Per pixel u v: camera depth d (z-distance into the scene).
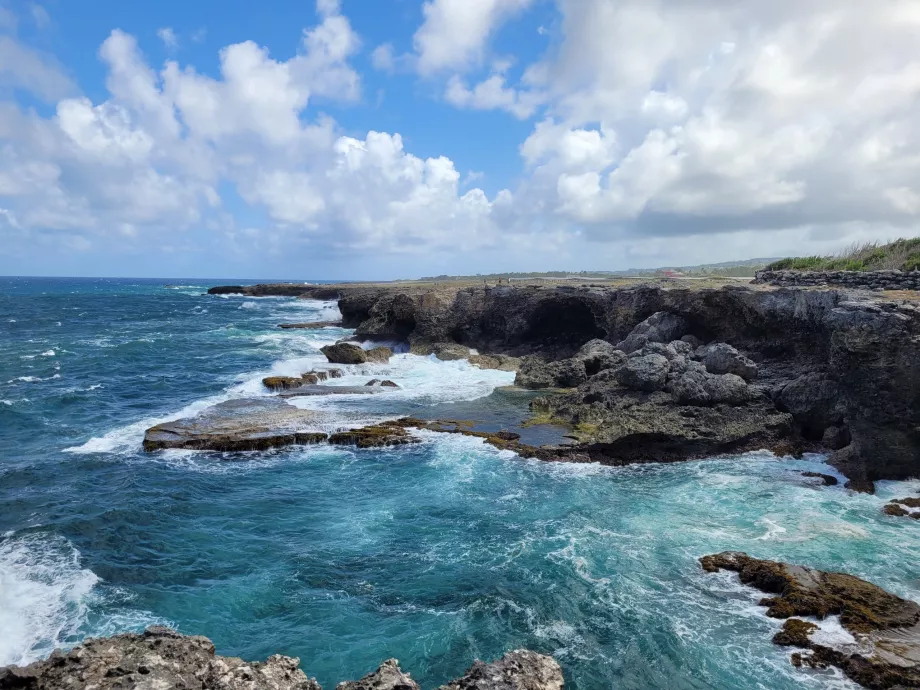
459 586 14.43
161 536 16.88
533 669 9.05
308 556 15.87
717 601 13.70
